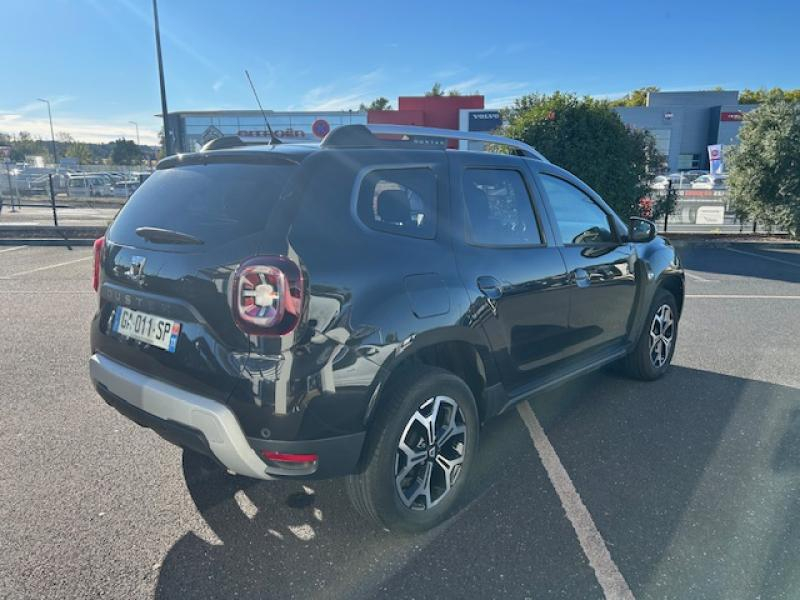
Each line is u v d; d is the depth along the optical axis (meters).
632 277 4.22
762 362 5.25
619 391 4.53
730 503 2.95
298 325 2.19
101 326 2.86
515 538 2.68
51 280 9.08
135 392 2.55
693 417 4.03
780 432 3.79
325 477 2.33
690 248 13.80
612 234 4.18
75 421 3.88
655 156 13.44
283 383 2.18
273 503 2.96
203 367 2.30
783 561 2.50
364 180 2.60
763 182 14.04
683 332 6.27
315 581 2.40
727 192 15.15
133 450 3.49
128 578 2.39
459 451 2.83
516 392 3.23
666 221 14.83
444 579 2.41
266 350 2.19
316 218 2.36
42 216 21.31
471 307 2.79
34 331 6.09
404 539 2.68
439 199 2.89
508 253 3.14
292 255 2.22
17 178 32.44
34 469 3.25
